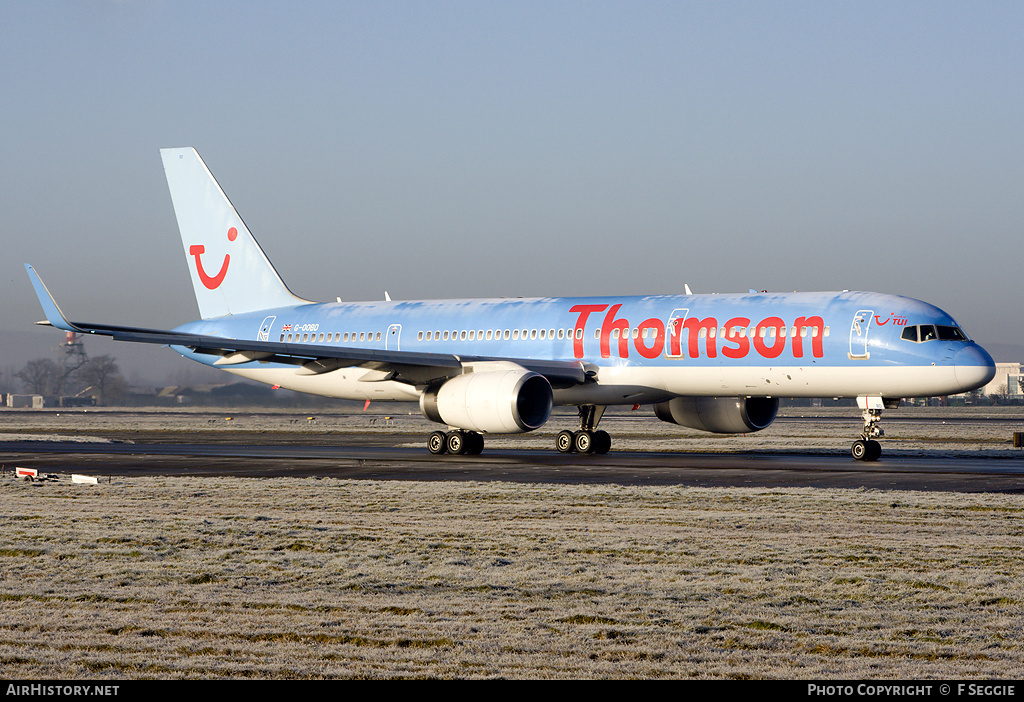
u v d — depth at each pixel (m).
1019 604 34.09
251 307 125.44
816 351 91.75
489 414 92.06
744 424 103.88
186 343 93.38
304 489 65.19
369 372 104.00
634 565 40.41
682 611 33.06
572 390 102.94
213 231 127.06
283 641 29.75
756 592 35.69
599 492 62.97
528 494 62.22
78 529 48.94
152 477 73.88
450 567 40.00
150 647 29.00
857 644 29.50
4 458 96.88
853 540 45.78
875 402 92.81
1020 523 50.91
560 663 27.64
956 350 88.25
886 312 90.81
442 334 110.94
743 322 94.81
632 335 99.44
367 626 31.28
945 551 43.12
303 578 38.22
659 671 26.98
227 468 84.06
